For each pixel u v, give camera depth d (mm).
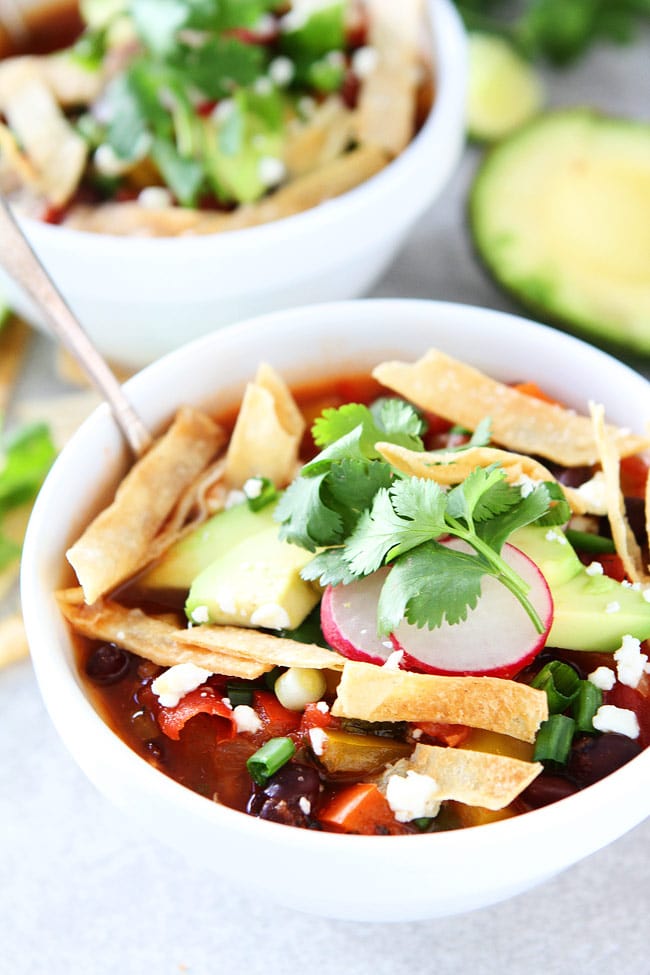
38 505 480
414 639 451
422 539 451
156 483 499
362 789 446
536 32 736
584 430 503
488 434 487
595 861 504
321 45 628
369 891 427
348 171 605
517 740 451
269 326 519
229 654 463
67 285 574
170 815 431
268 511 495
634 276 630
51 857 513
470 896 440
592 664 466
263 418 504
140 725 465
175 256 561
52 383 638
